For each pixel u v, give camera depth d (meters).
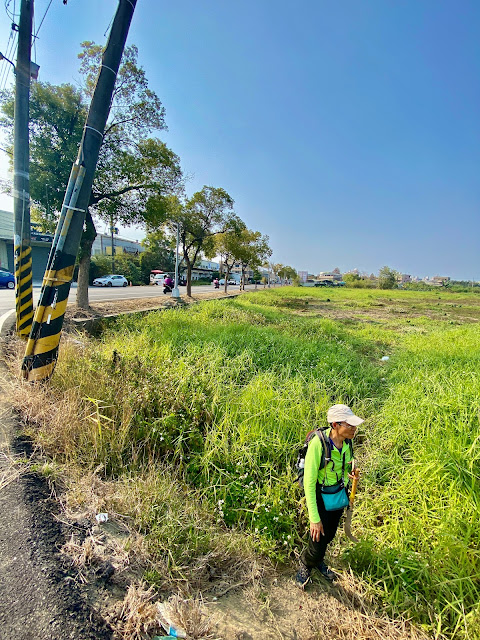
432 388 5.64
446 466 3.29
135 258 53.97
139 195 12.35
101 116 4.79
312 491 2.47
